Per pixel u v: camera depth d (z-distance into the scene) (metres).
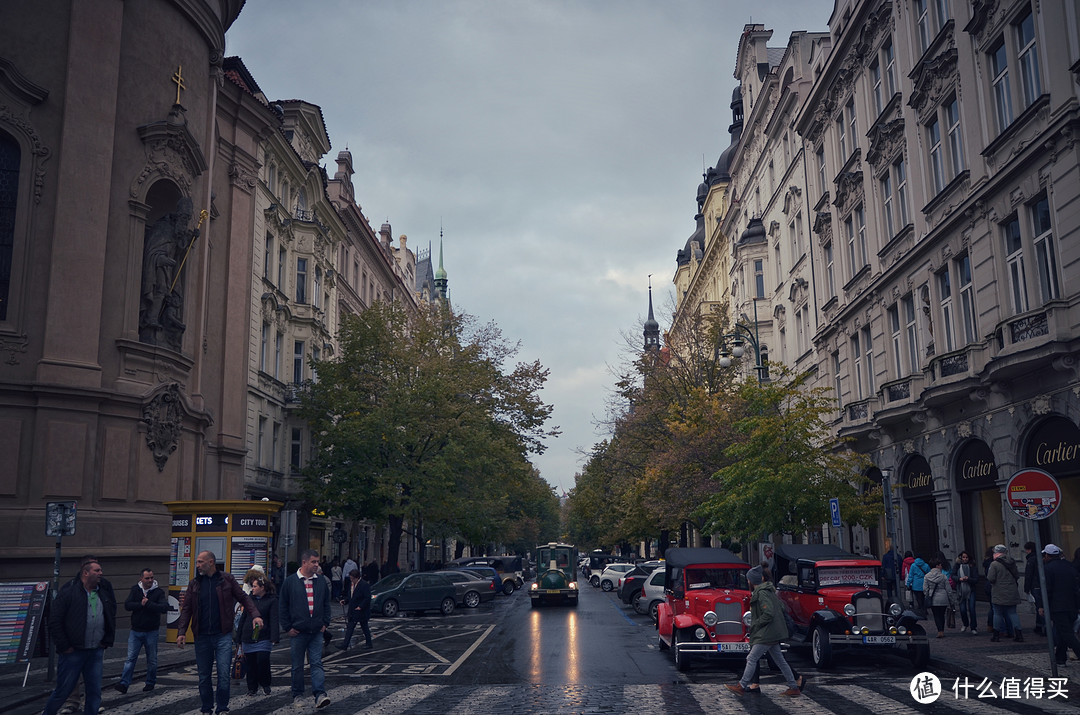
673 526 36.84
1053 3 17.84
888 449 27.84
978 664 13.34
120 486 23.00
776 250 45.00
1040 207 18.92
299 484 39.78
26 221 22.22
